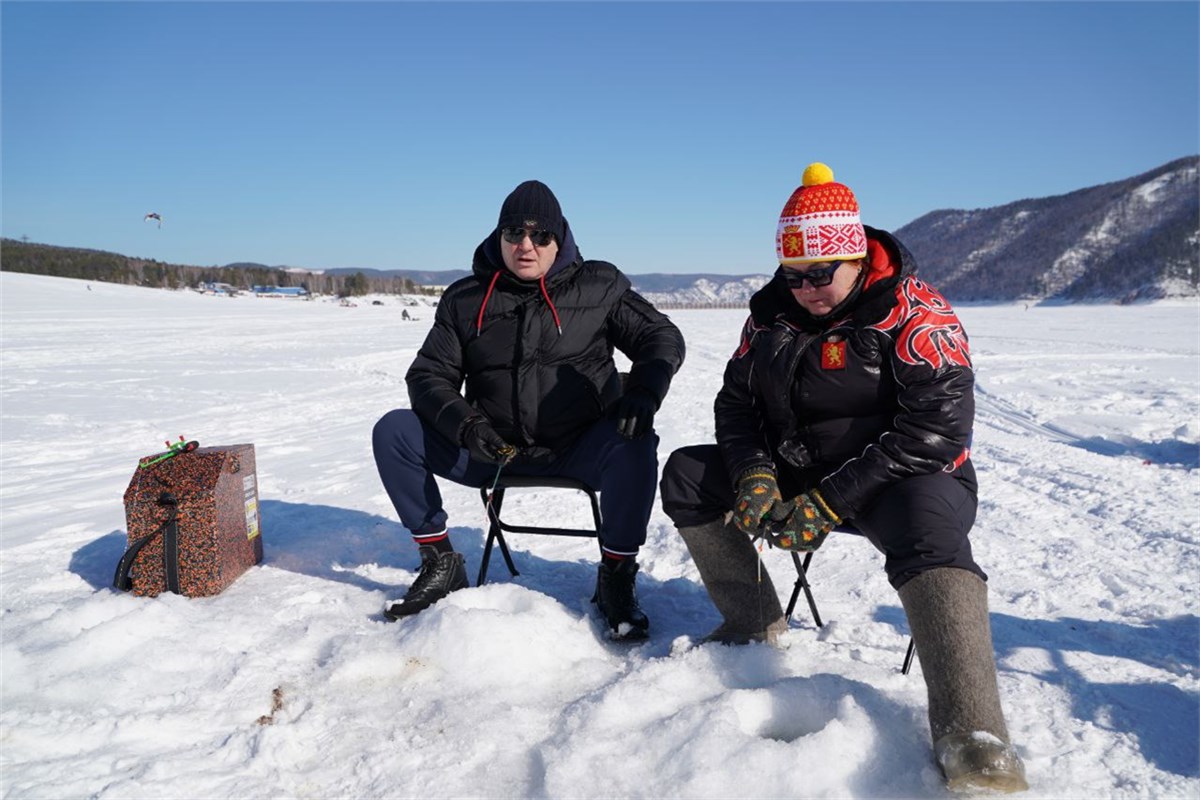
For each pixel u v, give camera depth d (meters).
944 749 1.69
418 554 3.52
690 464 2.39
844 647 2.49
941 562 1.86
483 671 2.27
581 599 2.96
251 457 3.30
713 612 2.90
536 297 2.84
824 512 2.06
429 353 2.91
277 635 2.58
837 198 2.06
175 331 24.78
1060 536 3.80
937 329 2.04
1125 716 2.07
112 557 3.52
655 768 1.79
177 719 2.07
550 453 2.88
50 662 2.33
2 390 10.38
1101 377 11.70
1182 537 3.71
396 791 1.80
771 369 2.24
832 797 1.68
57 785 1.81
